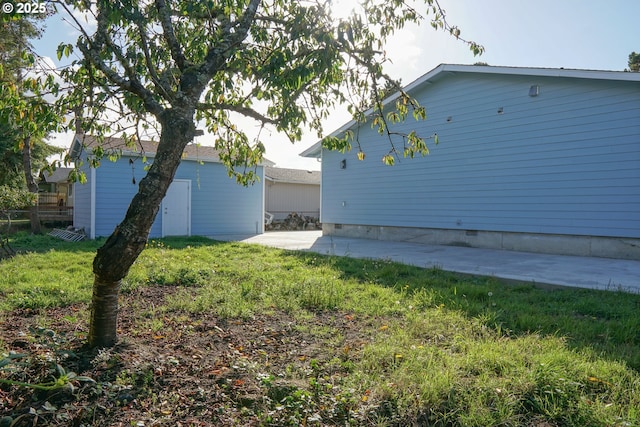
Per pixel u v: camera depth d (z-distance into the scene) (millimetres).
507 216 11883
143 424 2326
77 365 2904
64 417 2318
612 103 10023
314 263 8430
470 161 12680
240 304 5008
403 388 2840
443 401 2695
